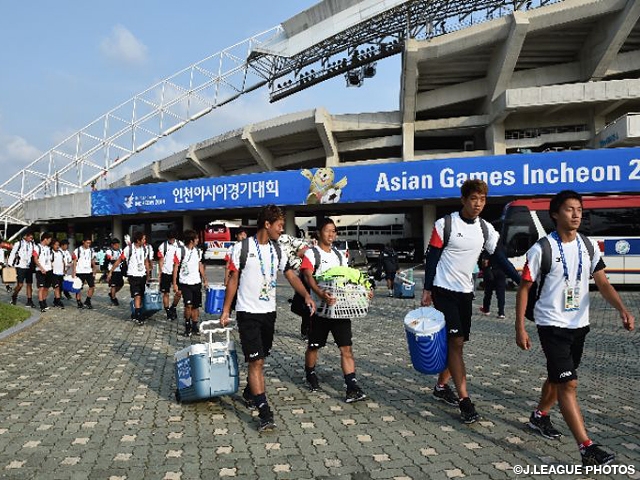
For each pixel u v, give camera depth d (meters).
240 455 3.65
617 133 25.94
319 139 38.81
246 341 4.29
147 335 8.85
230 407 4.79
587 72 31.92
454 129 34.75
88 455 3.66
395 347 7.59
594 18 29.08
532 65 34.59
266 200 29.77
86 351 7.48
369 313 11.38
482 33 30.28
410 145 34.44
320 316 4.95
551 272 3.57
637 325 9.38
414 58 31.41
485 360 6.64
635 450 3.69
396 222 44.69
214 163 46.50
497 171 24.27
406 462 3.50
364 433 4.07
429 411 4.61
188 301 8.76
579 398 4.93
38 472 3.38
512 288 17.22
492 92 33.12
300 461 3.54
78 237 60.78
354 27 39.25
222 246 37.53
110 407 4.79
